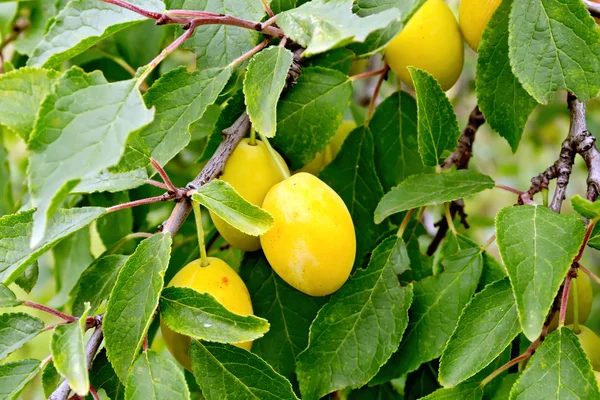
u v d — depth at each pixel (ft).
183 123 1.82
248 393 1.76
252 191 1.87
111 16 1.77
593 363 1.87
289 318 1.96
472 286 1.88
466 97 3.13
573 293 1.88
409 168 2.06
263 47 1.86
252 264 1.98
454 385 1.76
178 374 1.69
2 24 2.24
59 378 1.77
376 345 1.86
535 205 1.75
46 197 1.58
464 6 1.96
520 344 1.94
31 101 1.69
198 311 1.72
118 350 1.69
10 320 1.73
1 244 1.77
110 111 1.63
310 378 1.87
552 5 1.82
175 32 1.91
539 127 3.14
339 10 1.73
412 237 2.01
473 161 2.85
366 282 1.89
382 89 2.60
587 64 1.82
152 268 1.72
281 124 1.94
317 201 1.82
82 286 1.90
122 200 2.19
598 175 1.87
